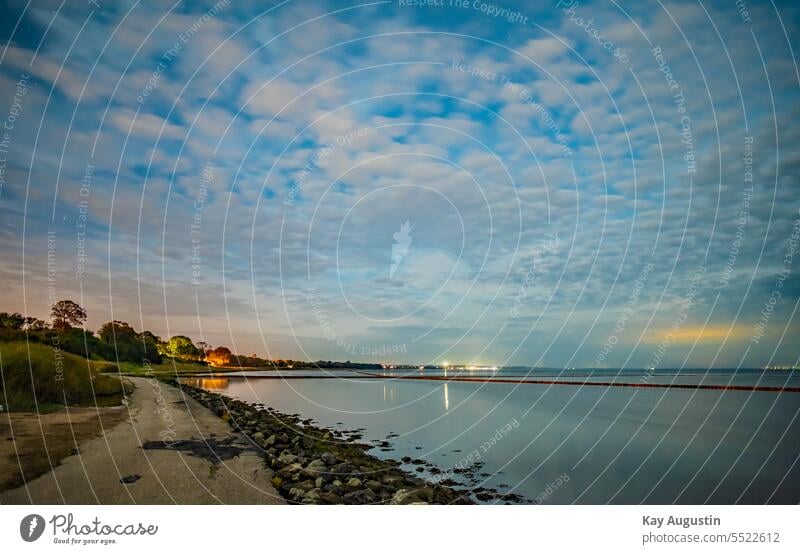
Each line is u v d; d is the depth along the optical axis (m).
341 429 19.64
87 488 8.03
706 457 15.57
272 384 49.06
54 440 10.80
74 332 25.89
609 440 18.50
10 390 14.90
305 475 10.30
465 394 41.94
